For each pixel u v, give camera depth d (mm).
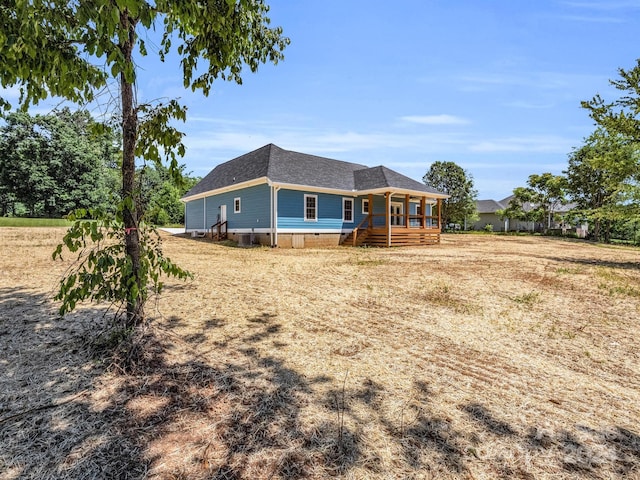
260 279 6598
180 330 3512
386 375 2680
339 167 19703
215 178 20766
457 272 8109
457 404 2270
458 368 2859
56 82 2658
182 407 2111
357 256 11500
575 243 23188
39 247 10391
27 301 4316
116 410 2049
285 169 16266
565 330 3949
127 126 2828
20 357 2707
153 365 2654
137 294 2711
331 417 2062
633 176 12086
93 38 2025
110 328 3193
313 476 1566
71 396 2184
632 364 3035
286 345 3242
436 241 18750
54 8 2051
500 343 3488
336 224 17453
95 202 27656
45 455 1648
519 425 2045
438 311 4625
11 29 2139
